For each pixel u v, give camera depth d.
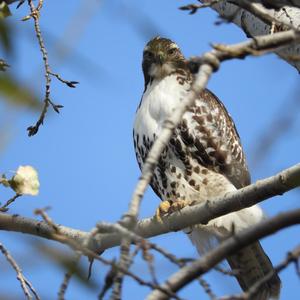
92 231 6.58
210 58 7.06
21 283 8.12
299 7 7.84
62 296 6.10
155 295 5.90
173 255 6.23
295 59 7.17
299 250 5.94
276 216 5.80
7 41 5.59
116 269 6.05
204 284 6.10
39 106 5.15
